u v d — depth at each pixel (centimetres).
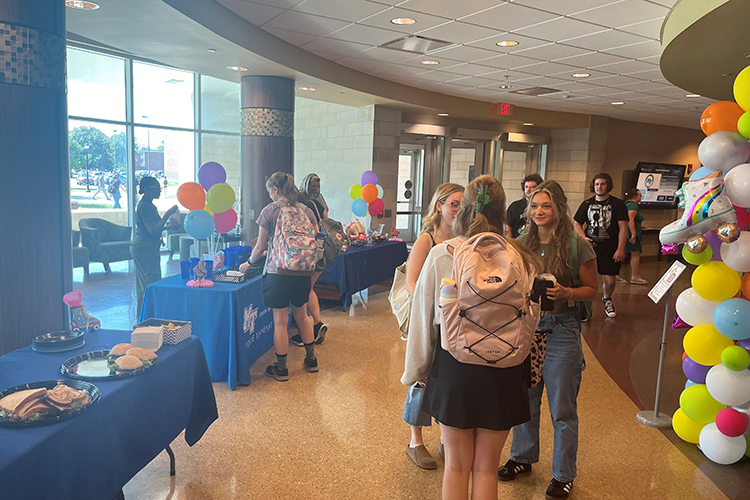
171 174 984
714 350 273
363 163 866
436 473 262
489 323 166
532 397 250
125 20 396
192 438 254
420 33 495
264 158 635
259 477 253
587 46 513
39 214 264
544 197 229
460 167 994
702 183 259
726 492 256
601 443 304
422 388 259
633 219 829
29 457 139
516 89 774
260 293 405
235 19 458
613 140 1081
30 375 191
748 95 250
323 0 411
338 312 581
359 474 259
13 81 250
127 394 184
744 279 266
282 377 376
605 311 632
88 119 859
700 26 350
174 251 977
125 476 186
